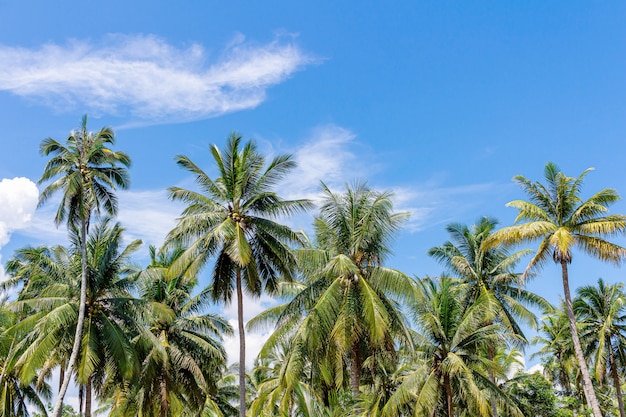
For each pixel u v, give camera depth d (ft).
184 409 132.05
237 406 164.45
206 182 90.43
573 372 167.43
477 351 101.35
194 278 91.30
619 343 142.00
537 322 116.06
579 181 101.71
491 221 128.36
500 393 93.45
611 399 168.45
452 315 98.68
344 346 79.87
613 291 144.87
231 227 83.61
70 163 99.91
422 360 100.68
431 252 125.90
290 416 100.12
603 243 96.78
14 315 109.91
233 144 90.02
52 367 109.70
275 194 88.63
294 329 89.40
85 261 95.71
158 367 108.06
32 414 137.08
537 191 104.27
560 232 96.17
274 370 145.69
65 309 92.32
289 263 91.30
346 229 89.56
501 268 120.06
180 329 114.01
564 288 99.96
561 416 138.51
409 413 112.47
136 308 102.37
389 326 85.66
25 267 122.83
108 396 125.59
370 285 86.94
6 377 114.32
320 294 89.04
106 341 95.61
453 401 105.09
